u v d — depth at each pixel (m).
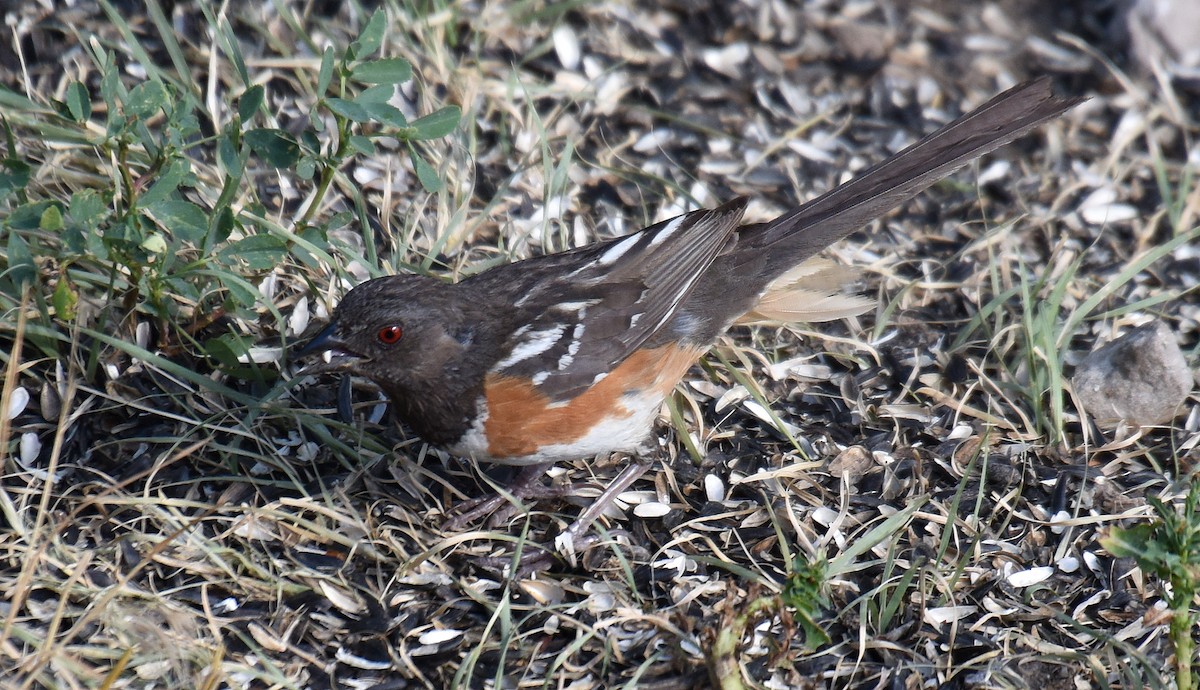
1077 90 12.77
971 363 9.75
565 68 12.20
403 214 10.43
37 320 8.67
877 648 7.67
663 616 7.68
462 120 11.04
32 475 8.15
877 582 8.11
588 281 8.55
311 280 9.57
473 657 7.29
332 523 8.23
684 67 12.52
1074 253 10.92
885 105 12.51
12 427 8.41
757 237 9.39
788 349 9.93
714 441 9.12
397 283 8.14
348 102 8.14
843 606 7.95
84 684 6.91
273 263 8.34
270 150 8.34
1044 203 11.51
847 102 12.51
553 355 8.14
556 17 12.44
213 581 7.72
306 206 10.28
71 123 9.70
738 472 8.88
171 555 7.78
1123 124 12.29
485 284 8.49
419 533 8.28
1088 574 8.26
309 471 8.57
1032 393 9.41
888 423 9.34
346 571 7.96
